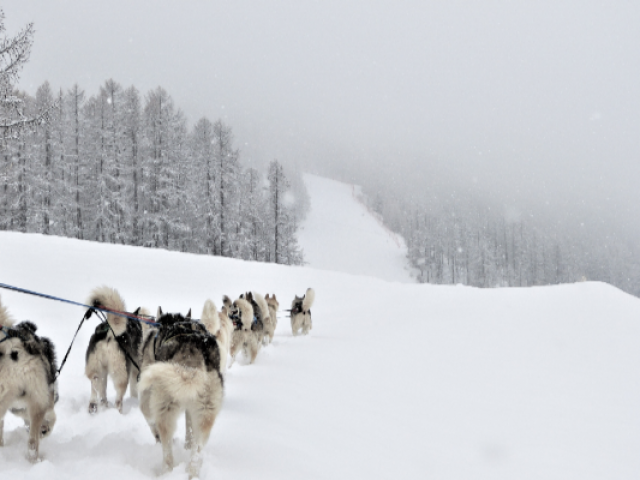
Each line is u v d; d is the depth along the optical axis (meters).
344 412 5.62
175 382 3.98
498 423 5.11
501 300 16.91
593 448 4.32
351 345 10.55
